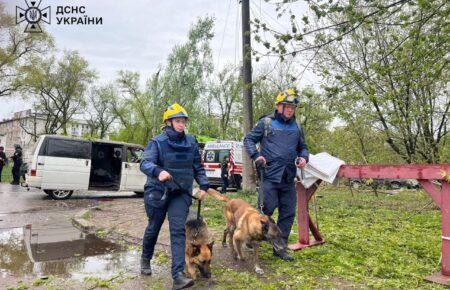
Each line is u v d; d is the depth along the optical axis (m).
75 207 10.91
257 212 4.75
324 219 8.52
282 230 5.23
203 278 4.36
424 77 6.65
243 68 13.81
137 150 14.62
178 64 33.25
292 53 6.09
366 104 9.86
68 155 12.64
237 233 4.86
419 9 5.76
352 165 5.21
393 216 9.23
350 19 5.69
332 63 11.51
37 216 8.99
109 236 6.73
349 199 13.34
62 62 41.47
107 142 13.66
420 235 6.88
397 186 19.94
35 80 36.62
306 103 6.07
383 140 13.34
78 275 4.51
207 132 38.06
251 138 5.16
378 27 9.26
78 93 43.50
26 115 60.03
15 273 4.56
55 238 6.59
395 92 6.93
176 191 4.09
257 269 4.55
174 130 4.12
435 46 5.92
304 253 5.40
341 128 13.96
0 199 11.92
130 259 5.23
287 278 4.41
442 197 4.44
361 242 6.19
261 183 5.16
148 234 4.37
